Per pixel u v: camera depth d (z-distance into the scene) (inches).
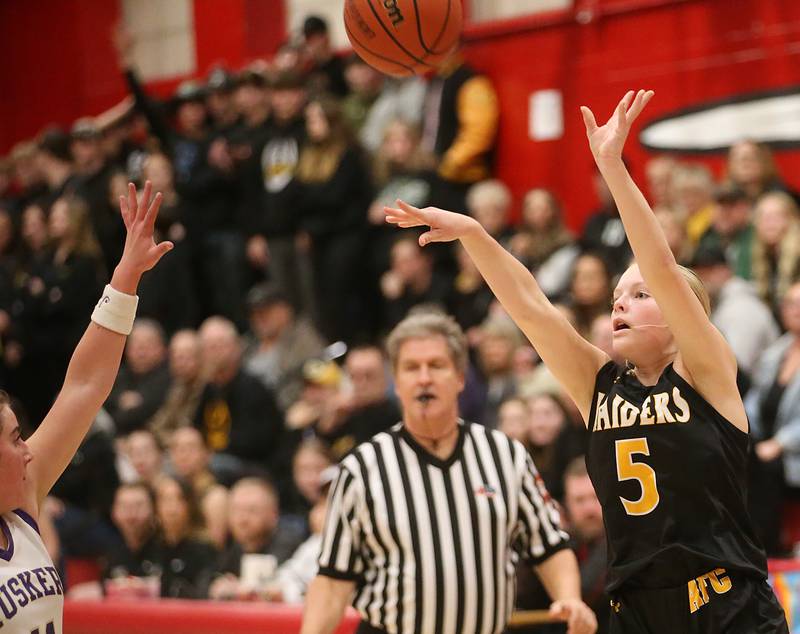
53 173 1239.5
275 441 874.1
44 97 1491.1
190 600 631.8
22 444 335.6
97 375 360.2
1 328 1128.8
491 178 1071.0
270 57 1288.1
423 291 914.7
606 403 372.2
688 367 357.7
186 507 725.3
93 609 594.6
